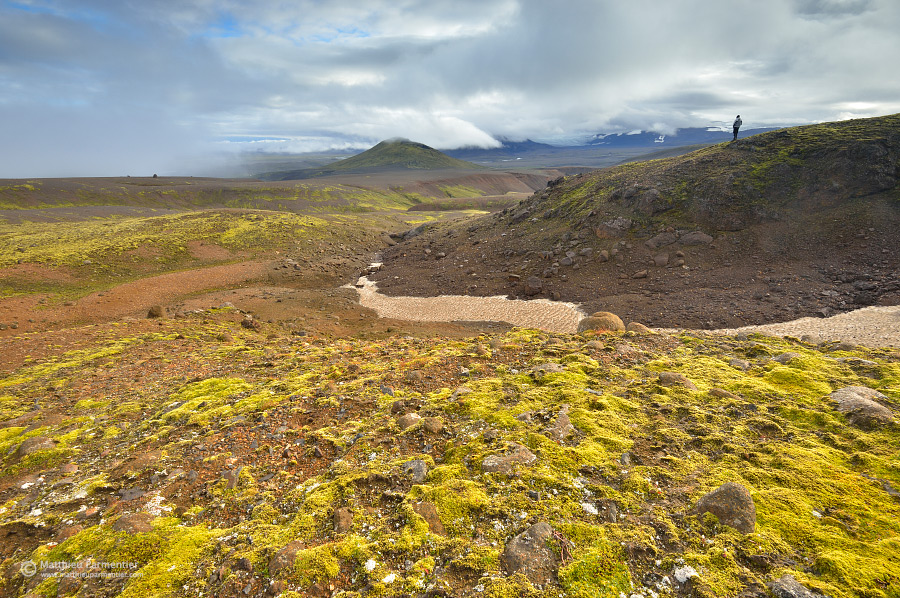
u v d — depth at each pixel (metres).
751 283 34.53
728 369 10.45
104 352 16.64
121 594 4.38
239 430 8.06
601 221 48.41
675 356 11.59
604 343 12.70
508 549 4.66
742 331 27.81
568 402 8.32
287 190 172.50
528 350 12.17
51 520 5.62
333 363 13.52
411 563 4.65
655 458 6.52
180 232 70.25
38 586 4.54
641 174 53.75
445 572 4.49
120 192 159.00
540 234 53.56
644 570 4.43
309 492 5.98
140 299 41.56
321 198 168.62
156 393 11.61
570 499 5.54
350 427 7.93
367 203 171.12
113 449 8.01
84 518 5.60
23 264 49.94
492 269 49.75
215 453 7.20
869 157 39.69
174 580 4.54
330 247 71.69
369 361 13.30
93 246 59.81
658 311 32.59
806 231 38.00
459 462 6.50
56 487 6.55
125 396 11.45
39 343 18.72
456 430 7.51
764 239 38.97
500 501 5.52
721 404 8.32
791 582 4.14
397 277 53.56
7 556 5.08
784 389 9.13
